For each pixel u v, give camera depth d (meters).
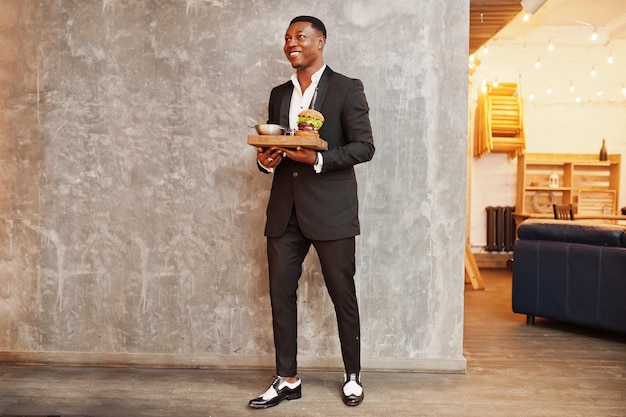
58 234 2.56
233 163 2.52
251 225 2.53
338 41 2.48
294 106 2.13
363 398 2.16
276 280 2.12
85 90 2.54
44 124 2.55
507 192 6.84
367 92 2.48
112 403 2.10
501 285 5.29
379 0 2.46
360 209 2.51
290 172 2.07
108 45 2.52
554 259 3.46
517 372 2.54
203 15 2.50
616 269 3.15
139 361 2.55
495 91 6.39
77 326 2.57
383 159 2.49
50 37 2.54
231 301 2.54
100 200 2.55
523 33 6.89
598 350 2.97
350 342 2.13
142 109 2.53
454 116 2.47
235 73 2.51
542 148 6.95
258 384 2.34
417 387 2.31
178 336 2.56
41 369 2.51
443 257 2.50
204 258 2.54
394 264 2.51
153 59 2.52
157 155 2.53
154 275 2.55
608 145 6.88
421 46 2.46
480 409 2.07
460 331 2.50
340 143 2.09
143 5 2.51
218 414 2.01
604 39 6.80
